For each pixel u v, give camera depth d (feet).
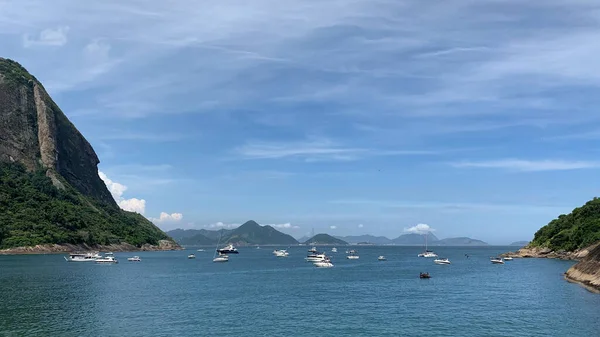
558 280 399.65
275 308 259.19
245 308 258.37
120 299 286.46
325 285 382.22
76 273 456.86
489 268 584.81
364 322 222.48
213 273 504.02
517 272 504.43
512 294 317.01
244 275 482.28
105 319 222.28
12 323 208.85
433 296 311.68
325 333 200.03
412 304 276.00
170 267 592.60
